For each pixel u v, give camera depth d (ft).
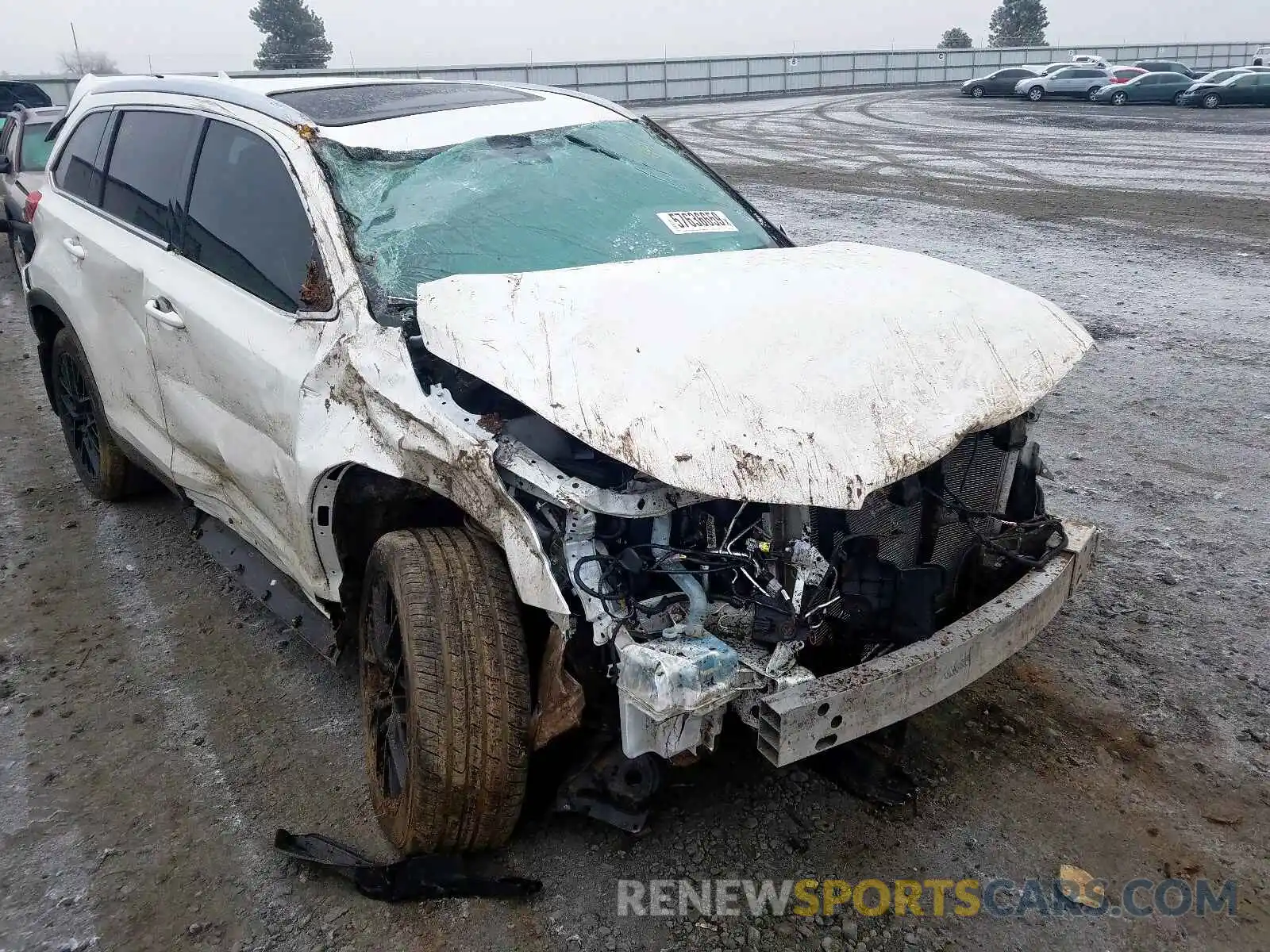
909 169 59.11
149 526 16.01
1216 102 103.71
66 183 15.71
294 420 9.57
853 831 9.28
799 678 7.52
